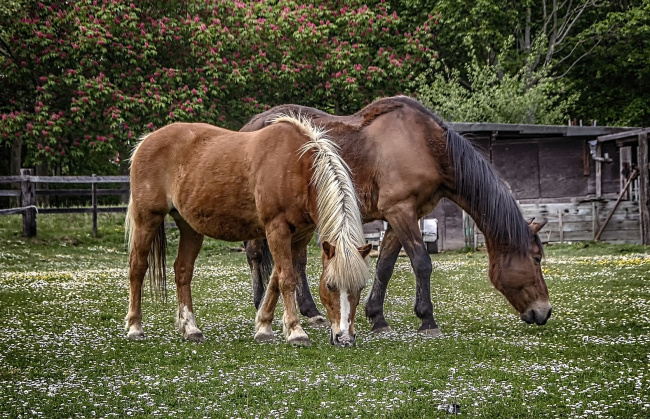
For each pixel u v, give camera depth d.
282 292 8.16
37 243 20.89
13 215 24.22
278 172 7.99
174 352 7.66
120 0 24.08
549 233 22.06
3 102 25.92
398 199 8.78
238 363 7.09
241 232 8.58
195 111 24.58
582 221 21.89
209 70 24.80
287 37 27.38
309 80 27.55
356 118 9.33
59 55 23.67
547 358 7.25
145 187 8.77
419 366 6.89
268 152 8.09
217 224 8.48
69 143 26.27
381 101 9.31
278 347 7.87
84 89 23.12
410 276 15.56
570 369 6.66
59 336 8.51
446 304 11.41
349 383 6.21
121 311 10.71
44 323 9.45
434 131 9.04
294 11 27.47
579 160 23.97
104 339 8.39
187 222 8.76
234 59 26.06
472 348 7.81
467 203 9.02
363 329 9.35
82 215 24.91
